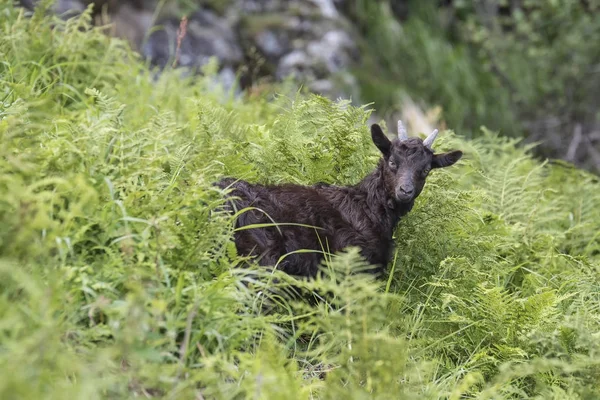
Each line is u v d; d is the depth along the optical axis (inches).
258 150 455.2
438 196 450.6
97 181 338.0
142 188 343.0
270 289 360.2
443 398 345.1
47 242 292.5
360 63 1048.8
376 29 1144.2
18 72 507.8
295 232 401.4
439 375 375.9
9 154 316.8
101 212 322.7
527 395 366.6
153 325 286.8
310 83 943.0
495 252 468.1
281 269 394.6
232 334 313.3
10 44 520.7
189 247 328.5
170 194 363.3
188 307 303.9
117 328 283.7
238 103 633.0
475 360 372.2
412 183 420.5
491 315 394.6
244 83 898.1
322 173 451.5
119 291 304.8
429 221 445.4
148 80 609.6
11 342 255.3
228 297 315.6
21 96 449.4
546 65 1082.1
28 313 271.4
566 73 1070.4
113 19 815.1
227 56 886.4
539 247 513.3
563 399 340.5
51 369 261.9
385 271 429.4
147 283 305.9
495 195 533.3
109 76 564.7
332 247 410.6
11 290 283.6
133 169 342.6
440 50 1125.7
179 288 301.1
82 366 253.9
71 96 533.6
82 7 771.4
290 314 353.4
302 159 452.4
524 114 1106.7
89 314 291.3
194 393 277.6
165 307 290.4
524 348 387.5
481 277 427.2
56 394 241.9
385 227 427.5
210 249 346.3
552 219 550.9
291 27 992.2
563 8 1059.3
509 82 1101.7
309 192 419.8
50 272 290.8
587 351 371.6
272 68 959.6
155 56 831.1
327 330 324.2
